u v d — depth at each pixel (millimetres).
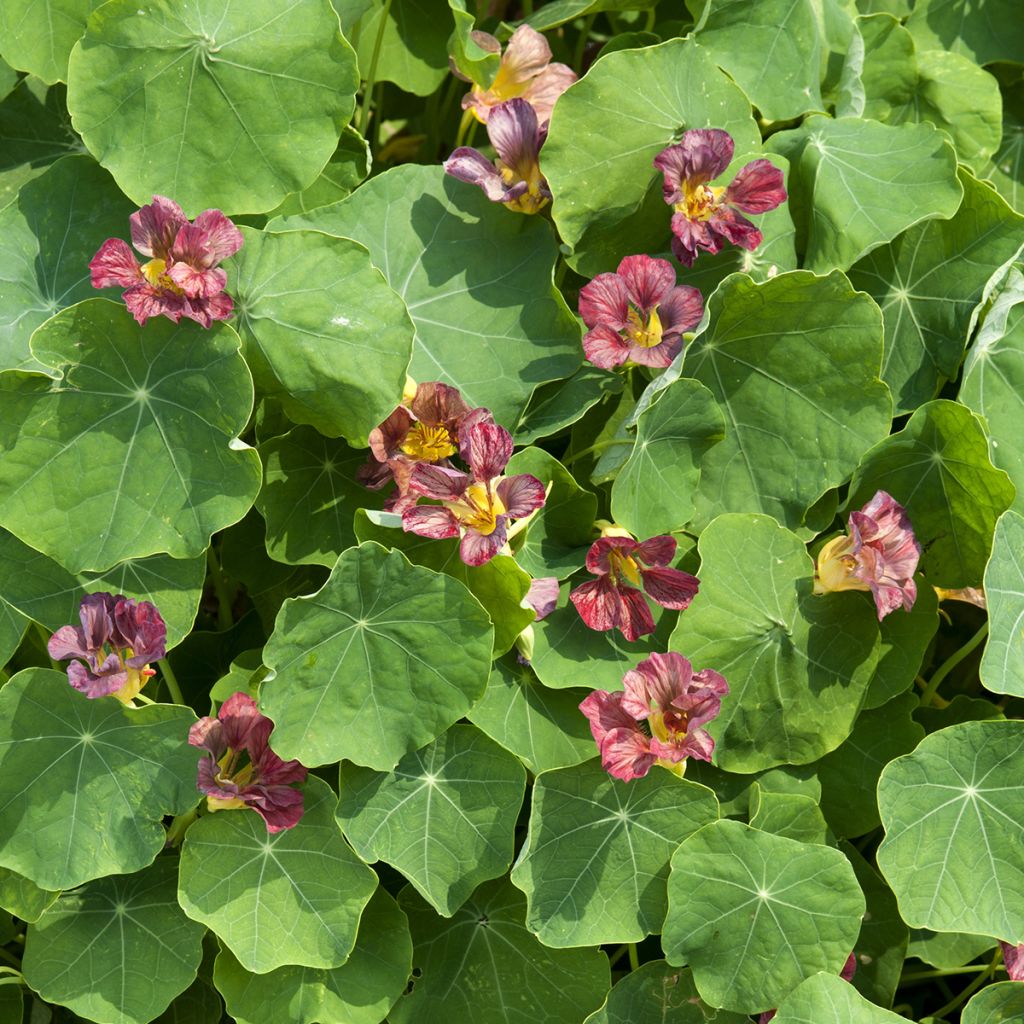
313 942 1492
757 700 1534
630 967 1583
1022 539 1530
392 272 1543
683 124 1549
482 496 1487
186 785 1493
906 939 1552
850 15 1620
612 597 1509
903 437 1532
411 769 1506
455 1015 1524
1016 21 1668
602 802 1513
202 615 1613
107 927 1507
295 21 1521
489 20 1667
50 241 1531
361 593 1484
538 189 1550
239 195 1524
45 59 1548
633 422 1508
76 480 1491
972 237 1563
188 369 1493
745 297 1524
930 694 1587
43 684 1495
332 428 1513
